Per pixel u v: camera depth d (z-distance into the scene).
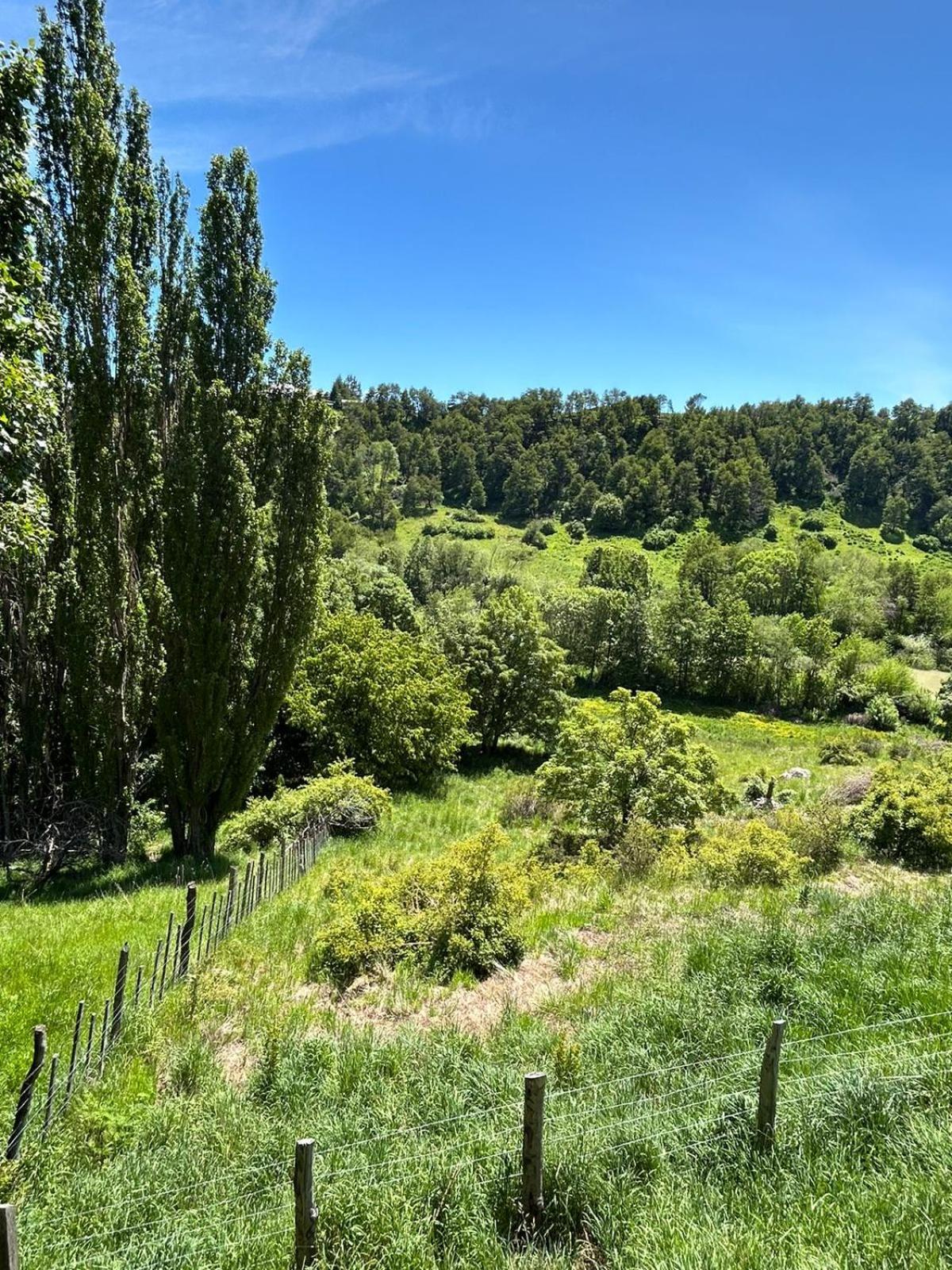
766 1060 4.39
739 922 8.80
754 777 27.33
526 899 10.59
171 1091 6.02
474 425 166.88
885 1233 3.56
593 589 68.00
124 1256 3.83
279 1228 3.96
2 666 16.44
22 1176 4.72
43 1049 4.96
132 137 17.84
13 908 11.80
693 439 146.50
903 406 165.38
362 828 19.88
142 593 15.75
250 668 16.89
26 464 9.48
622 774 16.00
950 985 6.38
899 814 13.72
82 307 14.89
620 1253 3.70
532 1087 3.86
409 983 8.39
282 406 18.20
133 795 17.36
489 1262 3.66
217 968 8.56
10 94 8.43
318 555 17.50
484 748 36.91
